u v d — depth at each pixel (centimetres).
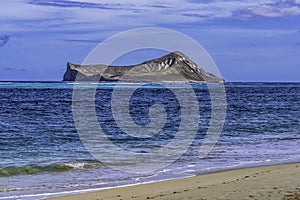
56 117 5834
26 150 3209
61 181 2145
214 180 2089
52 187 2000
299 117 6278
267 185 1783
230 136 4128
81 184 2069
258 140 3869
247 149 3291
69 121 5316
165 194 1738
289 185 1767
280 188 1698
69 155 2980
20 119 5578
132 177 2245
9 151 3166
